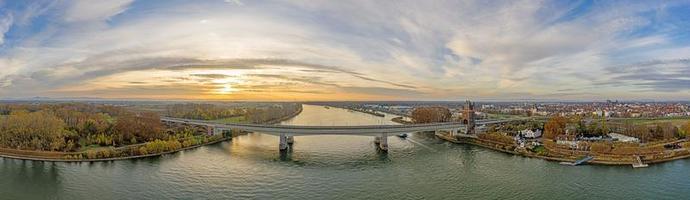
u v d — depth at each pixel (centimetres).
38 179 18462
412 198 16112
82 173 19500
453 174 19900
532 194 16625
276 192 16775
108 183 17738
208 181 18238
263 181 18412
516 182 18362
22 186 17362
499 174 19862
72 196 16025
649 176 19300
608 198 16112
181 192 16550
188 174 19450
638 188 17362
